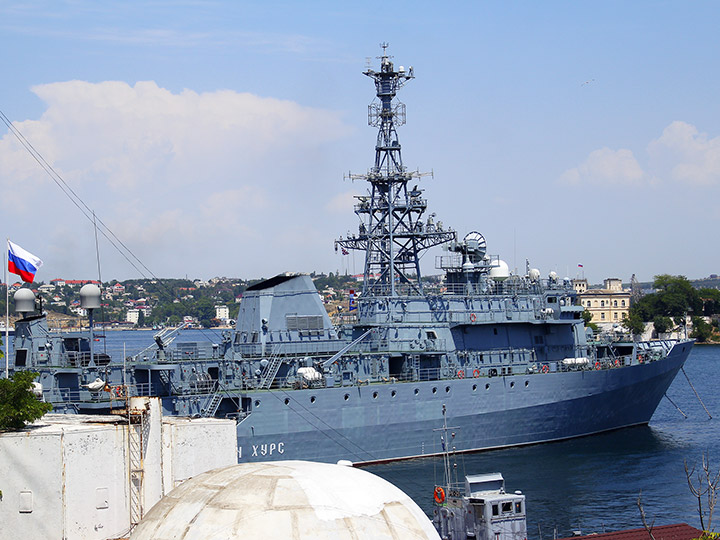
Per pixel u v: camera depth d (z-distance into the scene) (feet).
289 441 227.20
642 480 225.15
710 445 271.08
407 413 244.83
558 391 272.92
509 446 265.54
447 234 282.56
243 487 73.10
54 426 138.92
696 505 200.75
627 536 146.51
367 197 285.43
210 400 222.07
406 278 286.66
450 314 269.44
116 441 138.10
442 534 149.18
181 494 74.79
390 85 283.79
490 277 286.25
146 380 224.74
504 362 275.39
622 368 289.53
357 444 237.45
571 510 198.49
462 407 254.47
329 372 238.48
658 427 306.76
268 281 251.80
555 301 290.76
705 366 615.16
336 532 70.03
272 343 242.99
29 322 229.86
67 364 228.43
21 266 209.97
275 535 69.21
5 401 137.59
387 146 282.97
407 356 257.14
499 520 143.13
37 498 131.34
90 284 230.27
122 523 137.49
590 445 270.87
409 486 217.56
